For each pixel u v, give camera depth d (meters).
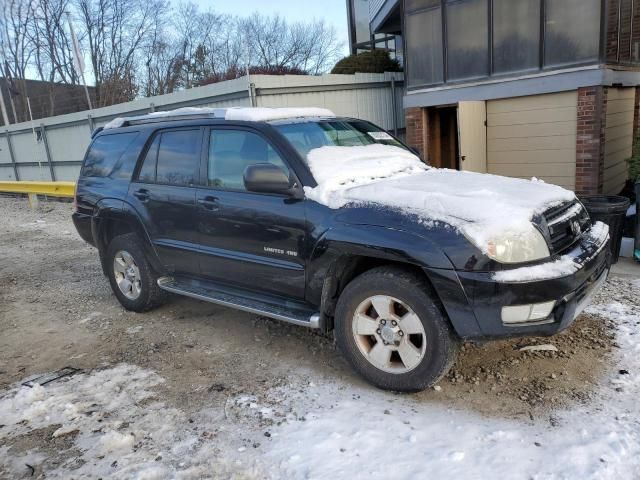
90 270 7.70
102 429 3.49
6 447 3.36
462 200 3.47
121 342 4.92
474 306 3.24
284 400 3.70
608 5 8.91
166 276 5.25
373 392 3.73
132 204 5.25
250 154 4.37
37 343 5.07
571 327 4.50
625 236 6.87
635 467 2.80
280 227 4.03
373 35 19.42
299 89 12.43
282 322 5.13
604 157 9.62
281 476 2.91
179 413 3.62
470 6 10.45
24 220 12.90
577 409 3.35
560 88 9.52
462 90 10.91
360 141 4.89
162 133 5.14
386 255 3.48
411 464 2.94
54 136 17.88
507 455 2.96
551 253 3.40
